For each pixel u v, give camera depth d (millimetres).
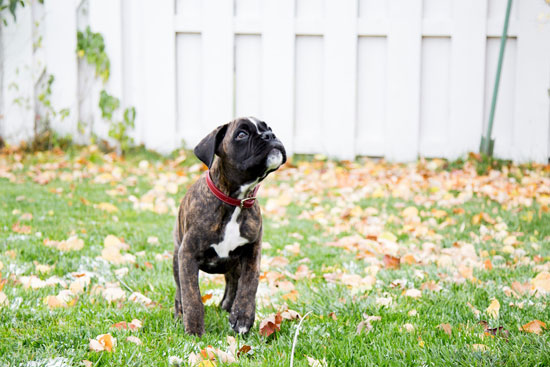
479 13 7285
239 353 2785
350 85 7520
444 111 7551
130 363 2586
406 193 6266
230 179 3000
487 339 2852
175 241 3322
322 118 7672
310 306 3428
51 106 7754
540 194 6121
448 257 4273
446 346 2773
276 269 4207
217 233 2990
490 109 7395
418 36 7387
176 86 7742
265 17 7492
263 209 5891
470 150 7488
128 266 4141
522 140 7367
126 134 7820
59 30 7621
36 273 3838
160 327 3086
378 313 3297
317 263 4387
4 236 4586
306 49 7586
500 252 4531
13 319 2959
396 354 2721
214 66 7594
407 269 4113
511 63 7367
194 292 2998
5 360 2521
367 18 7438
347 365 2645
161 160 7594
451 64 7414
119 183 6684
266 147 2941
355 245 4797
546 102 7254
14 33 7590
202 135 7758
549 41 7191
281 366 2602
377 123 7656
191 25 7574
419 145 7590
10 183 6480
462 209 5582
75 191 6258
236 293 3336
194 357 2643
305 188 6594
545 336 2836
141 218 5473
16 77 7641
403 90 7492
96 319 3072
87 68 7758
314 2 7508
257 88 7703
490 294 3596
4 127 7711
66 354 2631
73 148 7742
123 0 7625
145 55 7664
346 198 6176
